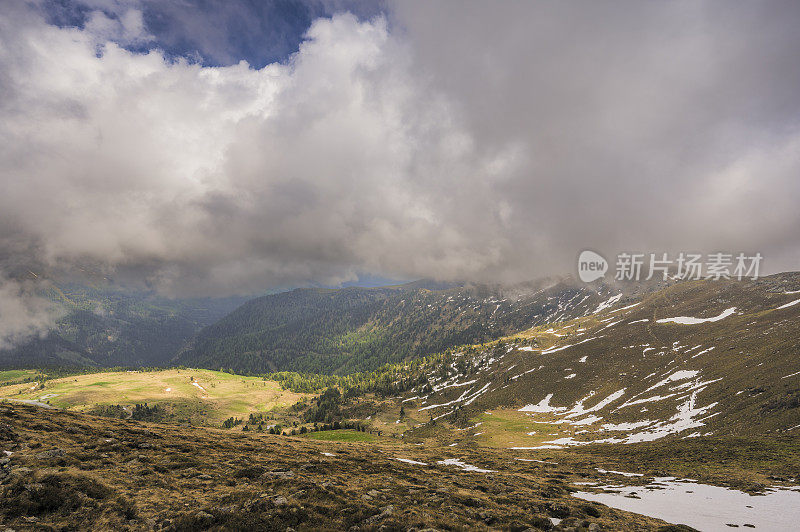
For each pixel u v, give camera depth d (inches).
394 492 1246.3
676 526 1080.8
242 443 2017.7
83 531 791.7
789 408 3777.1
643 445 3786.9
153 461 1315.2
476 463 2495.1
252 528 833.5
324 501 1034.1
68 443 1349.7
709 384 5620.1
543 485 1764.3
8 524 774.5
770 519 1259.2
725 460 2657.5
